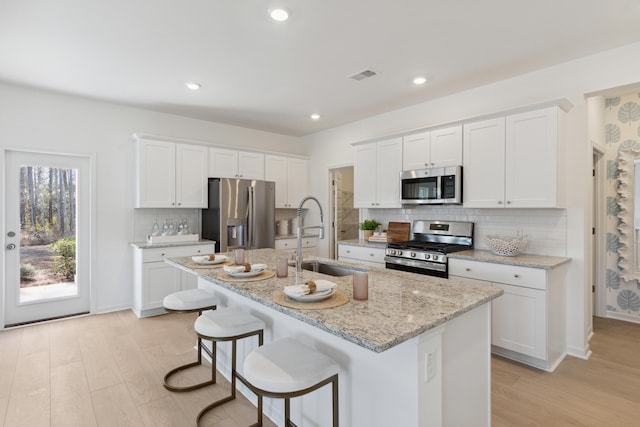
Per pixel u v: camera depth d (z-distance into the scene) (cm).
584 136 287
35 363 273
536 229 316
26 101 352
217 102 398
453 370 152
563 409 214
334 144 518
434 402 136
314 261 269
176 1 205
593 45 264
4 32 241
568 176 295
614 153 382
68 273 388
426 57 283
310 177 562
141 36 248
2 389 236
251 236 456
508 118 304
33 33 242
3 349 299
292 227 560
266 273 222
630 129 371
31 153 363
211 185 442
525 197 294
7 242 352
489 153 316
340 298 162
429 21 229
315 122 488
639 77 259
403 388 132
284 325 197
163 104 405
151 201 402
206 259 257
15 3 206
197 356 288
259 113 443
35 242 369
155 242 401
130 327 354
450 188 339
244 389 232
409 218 423
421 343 128
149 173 401
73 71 310
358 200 442
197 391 236
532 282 265
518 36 250
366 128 469
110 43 258
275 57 282
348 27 237
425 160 368
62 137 372
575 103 289
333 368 149
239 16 222
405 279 204
